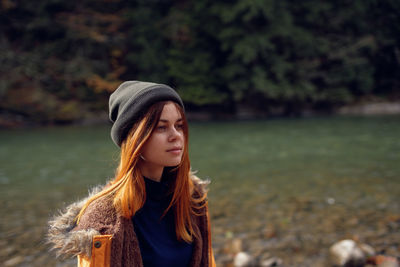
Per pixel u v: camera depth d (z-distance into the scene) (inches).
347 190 223.6
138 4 1034.1
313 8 1027.3
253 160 352.5
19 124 788.6
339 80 1018.1
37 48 959.0
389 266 113.3
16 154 417.4
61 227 34.9
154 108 34.8
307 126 685.3
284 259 126.3
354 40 1050.1
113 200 35.3
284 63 991.0
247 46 938.7
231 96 1005.2
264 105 1029.8
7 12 939.3
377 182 242.5
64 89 919.7
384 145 420.8
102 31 1007.0
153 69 1018.7
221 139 535.2
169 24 1026.7
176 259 40.0
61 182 270.5
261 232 153.9
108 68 1004.6
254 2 912.9
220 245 141.3
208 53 1023.0
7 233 161.0
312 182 249.9
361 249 128.5
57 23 973.8
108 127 772.0
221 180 264.7
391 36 1040.8
